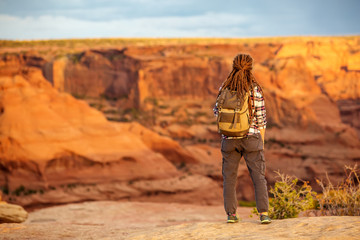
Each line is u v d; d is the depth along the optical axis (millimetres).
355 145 65688
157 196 43125
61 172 41094
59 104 45344
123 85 83250
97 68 85438
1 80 43062
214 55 92438
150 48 90062
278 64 75938
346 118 96500
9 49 118625
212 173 50000
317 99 72125
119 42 133125
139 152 46219
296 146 64812
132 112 77750
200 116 76562
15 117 41000
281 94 69938
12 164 38875
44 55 97250
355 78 108062
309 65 109625
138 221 16344
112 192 41625
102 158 43500
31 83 47719
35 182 39062
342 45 114125
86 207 19406
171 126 74688
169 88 80000
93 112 46969
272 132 66375
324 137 66188
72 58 90125
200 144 70375
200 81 80250
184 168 51500
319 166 59375
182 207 20547
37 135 41062
